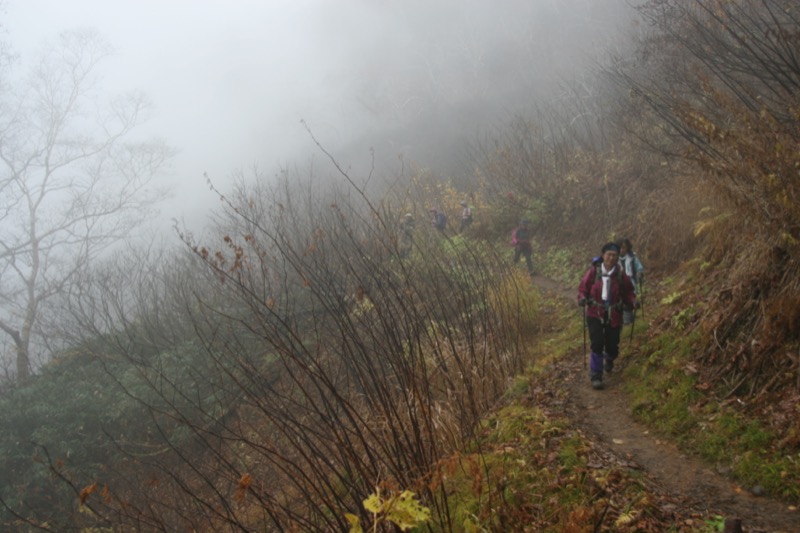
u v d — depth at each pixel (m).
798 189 5.71
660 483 4.55
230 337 12.14
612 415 5.97
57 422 12.20
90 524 9.10
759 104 7.32
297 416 6.22
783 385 5.08
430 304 7.87
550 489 4.42
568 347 8.09
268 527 5.19
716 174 7.05
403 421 5.18
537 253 15.52
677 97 8.78
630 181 14.06
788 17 8.70
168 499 7.27
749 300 5.95
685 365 6.04
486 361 7.24
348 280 8.04
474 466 3.73
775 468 4.33
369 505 2.89
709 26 9.73
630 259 8.73
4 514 10.61
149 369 12.76
